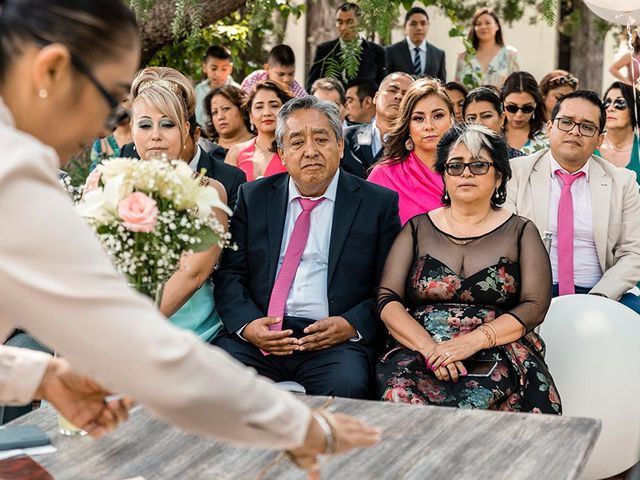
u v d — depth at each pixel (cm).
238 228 376
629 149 529
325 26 769
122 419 165
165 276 220
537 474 182
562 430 205
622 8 400
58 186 124
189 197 219
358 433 144
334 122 368
